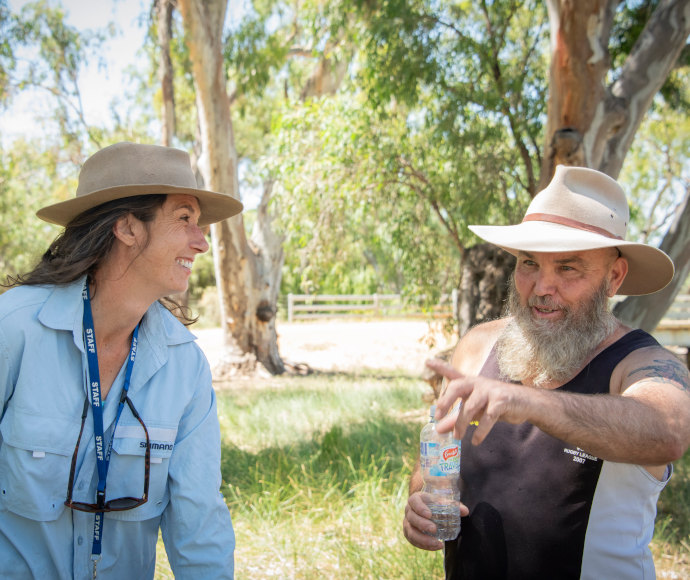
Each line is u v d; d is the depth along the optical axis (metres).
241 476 5.20
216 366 12.92
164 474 1.88
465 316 7.06
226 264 12.43
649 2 7.59
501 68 8.59
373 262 27.50
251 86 11.85
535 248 1.77
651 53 5.98
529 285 1.94
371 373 13.12
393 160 8.72
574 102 5.87
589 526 1.73
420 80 8.45
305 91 13.20
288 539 4.02
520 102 8.25
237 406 8.36
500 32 8.66
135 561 1.89
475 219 8.60
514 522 1.81
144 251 1.86
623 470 1.72
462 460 1.98
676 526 4.27
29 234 17.39
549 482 1.79
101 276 1.89
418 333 19.09
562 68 5.88
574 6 5.70
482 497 1.89
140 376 1.89
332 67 10.30
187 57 12.55
